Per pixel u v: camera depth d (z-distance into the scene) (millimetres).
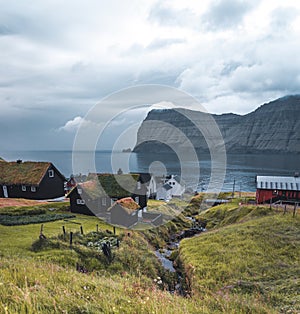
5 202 32125
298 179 35094
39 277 6809
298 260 15258
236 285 13000
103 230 20391
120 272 14250
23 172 38531
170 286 15500
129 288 7238
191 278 15453
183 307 6234
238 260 16125
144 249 19312
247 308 8891
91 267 14039
